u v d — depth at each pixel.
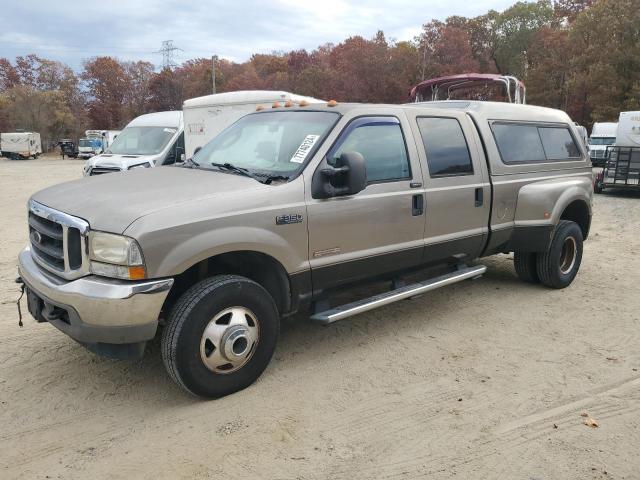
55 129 73.94
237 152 4.61
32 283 3.69
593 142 28.05
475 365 4.34
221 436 3.33
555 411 3.65
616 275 7.03
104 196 3.67
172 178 4.09
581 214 6.69
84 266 3.41
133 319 3.28
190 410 3.62
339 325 5.16
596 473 3.01
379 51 56.03
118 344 3.37
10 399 3.75
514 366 4.33
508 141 5.78
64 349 4.54
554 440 3.32
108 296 3.24
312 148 4.16
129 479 2.94
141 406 3.67
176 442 3.27
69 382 3.99
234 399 3.76
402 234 4.66
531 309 5.67
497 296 6.09
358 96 56.41
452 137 5.18
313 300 4.26
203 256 3.49
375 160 4.48
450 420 3.54
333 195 4.07
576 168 6.55
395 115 4.72
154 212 3.37
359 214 4.30
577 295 6.15
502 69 67.81
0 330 4.92
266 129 4.67
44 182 22.45
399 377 4.12
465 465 3.08
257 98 10.56
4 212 12.62
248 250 3.72
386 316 5.42
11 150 50.84
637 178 15.72
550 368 4.29
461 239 5.20
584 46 46.31
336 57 73.81
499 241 5.64
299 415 3.57
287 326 5.14
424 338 4.88
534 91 53.22
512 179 5.68
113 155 12.74
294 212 3.91
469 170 5.26
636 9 40.84
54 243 3.72
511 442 3.30
